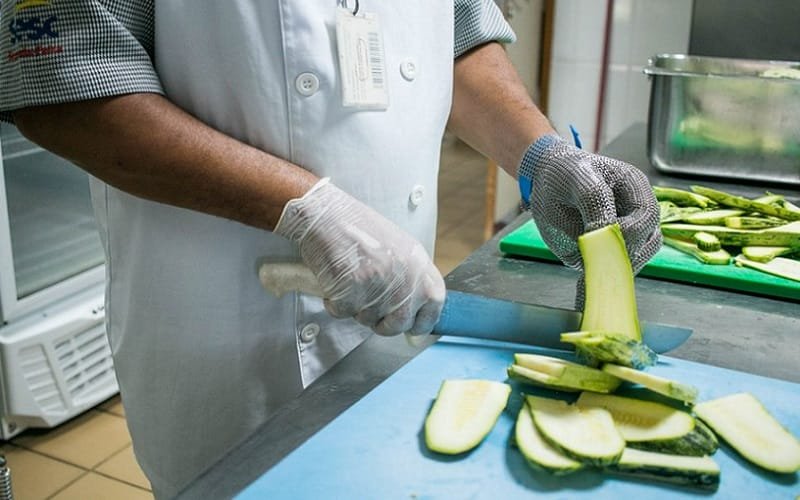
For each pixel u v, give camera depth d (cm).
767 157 137
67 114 74
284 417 73
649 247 90
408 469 64
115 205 91
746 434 67
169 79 82
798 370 82
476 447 66
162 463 98
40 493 168
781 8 193
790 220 114
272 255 88
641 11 251
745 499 62
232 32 80
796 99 132
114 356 99
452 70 98
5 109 76
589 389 72
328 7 84
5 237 173
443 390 73
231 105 83
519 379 75
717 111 138
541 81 270
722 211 118
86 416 196
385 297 80
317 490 62
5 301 177
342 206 79
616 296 80
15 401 181
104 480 172
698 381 77
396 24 89
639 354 74
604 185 87
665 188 128
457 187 384
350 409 71
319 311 91
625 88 262
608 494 62
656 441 66
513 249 112
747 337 89
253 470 65
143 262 89
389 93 88
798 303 98
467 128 106
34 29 72
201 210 79
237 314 89
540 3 266
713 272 102
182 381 93
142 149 75
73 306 191
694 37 204
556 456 64
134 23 79
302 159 85
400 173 91
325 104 84
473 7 103
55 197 187
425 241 100
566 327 82
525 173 97
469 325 85
